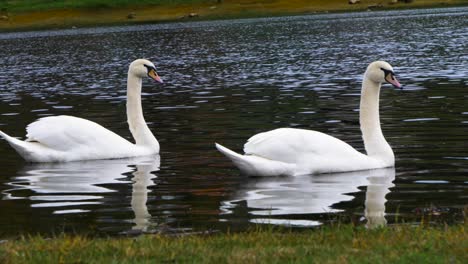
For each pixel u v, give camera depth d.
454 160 14.93
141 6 106.44
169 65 45.84
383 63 15.01
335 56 45.97
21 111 25.88
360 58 43.66
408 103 23.58
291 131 14.52
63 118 16.94
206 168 15.07
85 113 24.75
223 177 14.14
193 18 99.38
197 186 13.42
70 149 16.52
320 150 14.38
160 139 18.95
